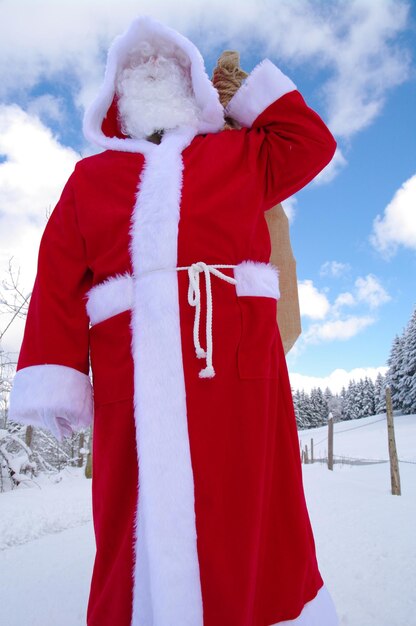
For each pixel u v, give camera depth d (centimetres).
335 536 347
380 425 4338
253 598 107
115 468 117
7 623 197
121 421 119
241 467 111
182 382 113
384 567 260
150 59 153
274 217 175
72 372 128
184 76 157
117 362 123
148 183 130
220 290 122
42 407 123
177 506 105
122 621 107
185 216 125
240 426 114
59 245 139
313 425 8100
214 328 118
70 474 1080
